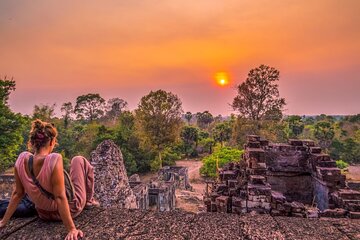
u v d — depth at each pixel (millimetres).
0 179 36875
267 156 9578
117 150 12680
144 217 3684
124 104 97438
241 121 53469
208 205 8664
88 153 52531
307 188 9391
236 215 3756
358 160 68438
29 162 3287
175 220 3576
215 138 74688
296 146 9602
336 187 7758
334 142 69625
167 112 53562
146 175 53938
